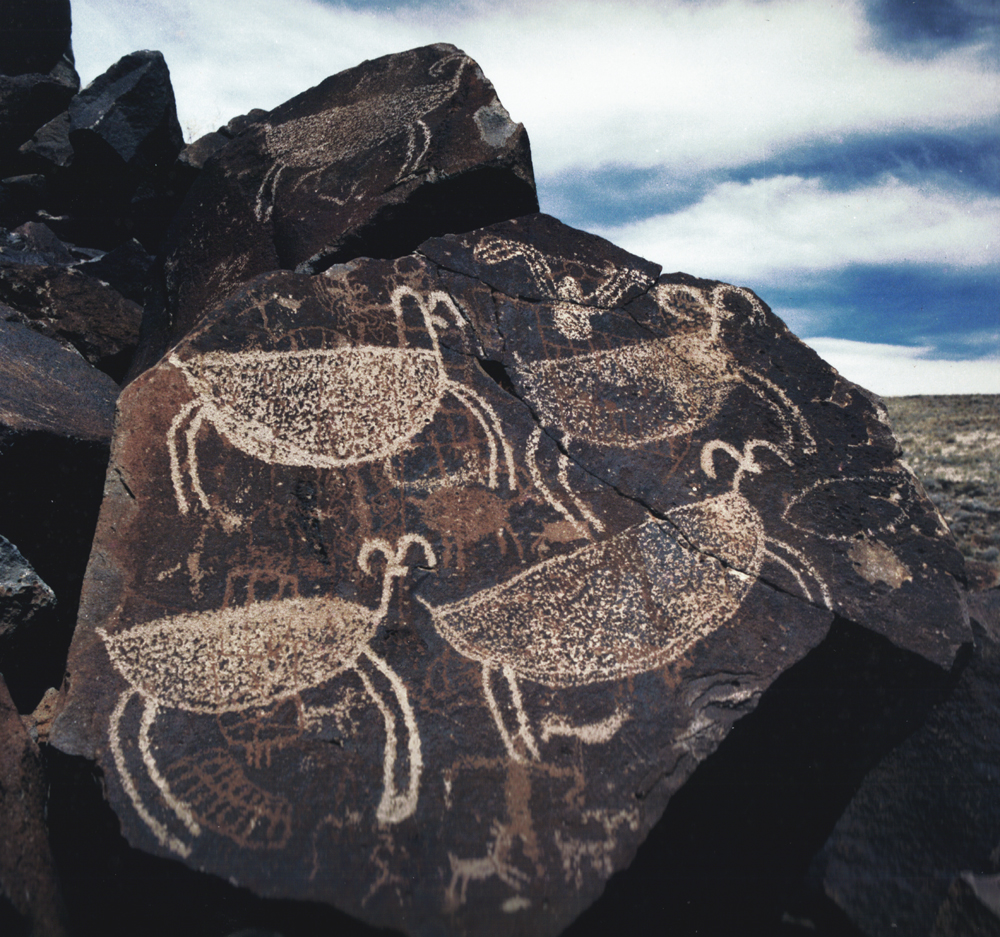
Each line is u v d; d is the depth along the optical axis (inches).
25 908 39.1
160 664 48.4
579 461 59.9
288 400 57.5
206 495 53.5
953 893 50.4
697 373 66.1
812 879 53.3
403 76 103.0
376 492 55.8
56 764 45.8
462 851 44.0
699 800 51.2
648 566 56.0
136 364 104.7
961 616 57.2
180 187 147.3
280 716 47.6
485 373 62.2
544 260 69.3
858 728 57.2
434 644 51.3
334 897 41.8
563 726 49.0
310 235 92.1
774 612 54.9
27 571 62.1
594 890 43.4
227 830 43.8
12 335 86.0
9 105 163.9
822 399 66.7
